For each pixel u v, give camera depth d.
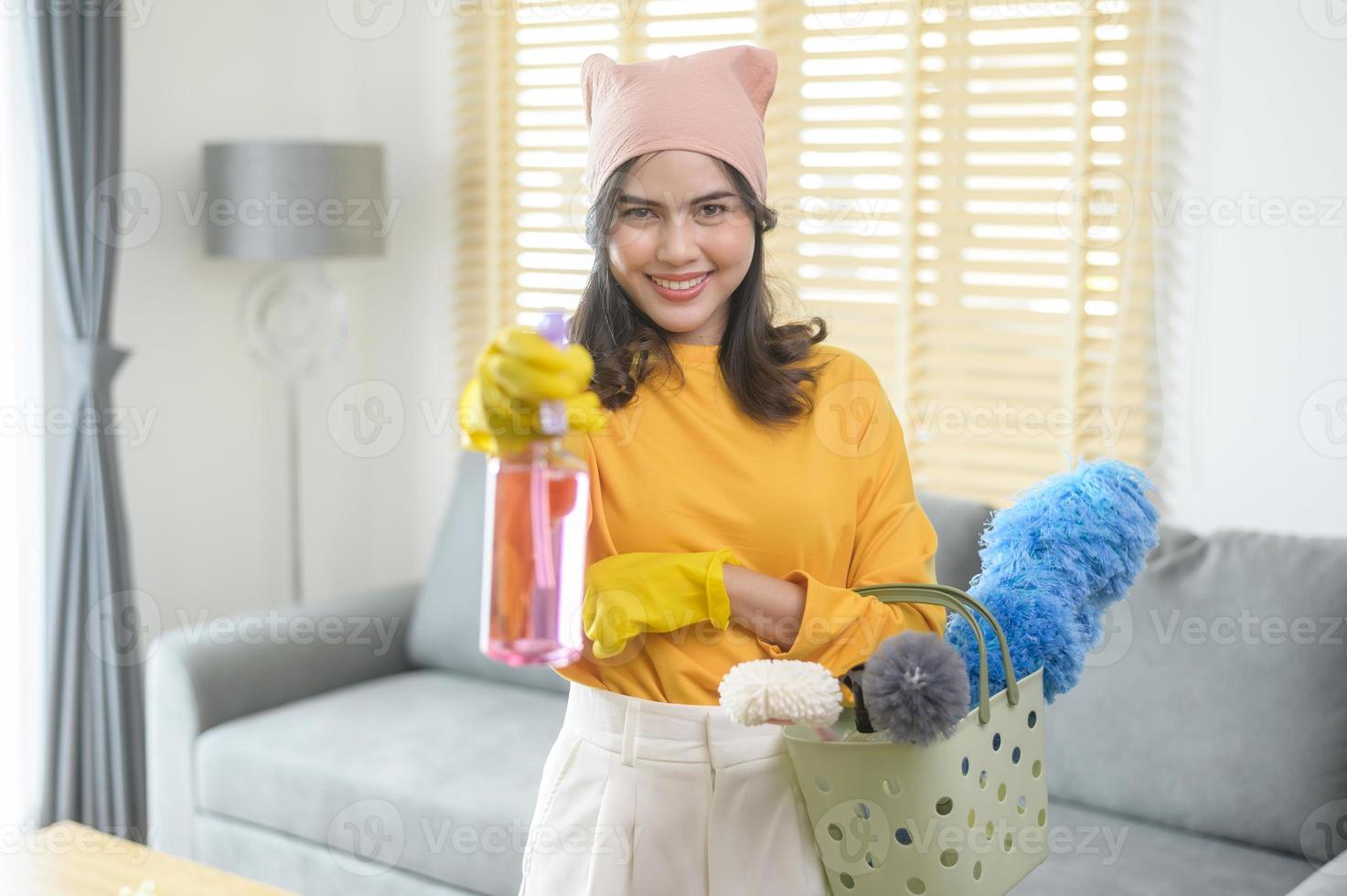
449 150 3.55
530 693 2.91
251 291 3.50
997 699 1.21
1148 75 2.57
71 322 2.92
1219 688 2.16
